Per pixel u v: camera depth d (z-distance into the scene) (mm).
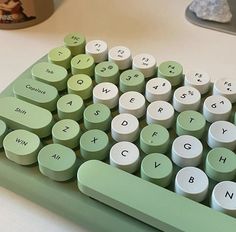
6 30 219
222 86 159
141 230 127
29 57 204
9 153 141
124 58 172
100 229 131
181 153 135
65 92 167
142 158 140
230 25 216
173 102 157
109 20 226
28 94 159
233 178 132
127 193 126
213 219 118
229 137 141
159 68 168
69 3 237
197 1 220
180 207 121
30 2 212
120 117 149
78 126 147
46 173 137
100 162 134
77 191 137
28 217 141
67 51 177
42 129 147
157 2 236
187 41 211
